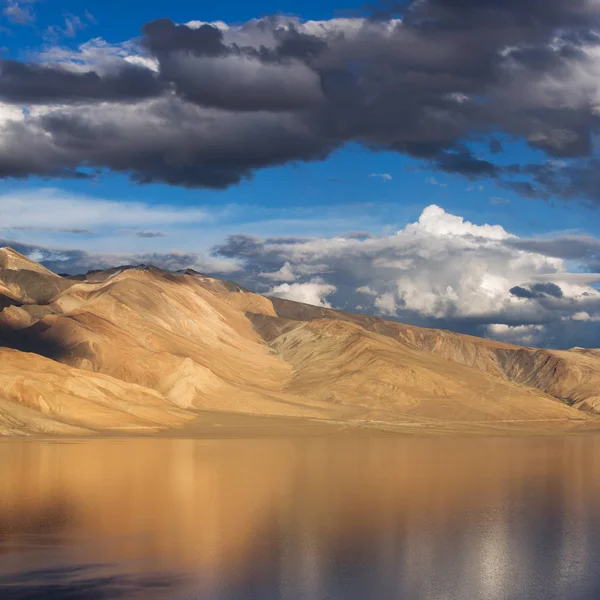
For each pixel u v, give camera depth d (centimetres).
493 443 14562
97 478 7706
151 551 4734
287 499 6656
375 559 4628
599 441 16200
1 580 4128
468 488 7506
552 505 6556
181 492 6931
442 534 5331
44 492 6781
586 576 4353
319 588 4056
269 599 3869
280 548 4847
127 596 3881
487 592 4041
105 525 5456
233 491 7050
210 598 3869
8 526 5381
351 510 6169
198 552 4725
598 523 5784
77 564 4441
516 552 4869
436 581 4209
